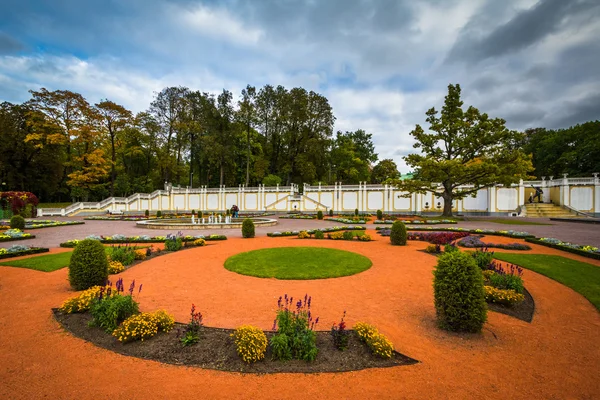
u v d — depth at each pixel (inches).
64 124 1847.9
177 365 169.9
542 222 994.7
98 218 1396.4
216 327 219.0
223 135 2037.4
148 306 265.7
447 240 565.9
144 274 371.6
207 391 148.2
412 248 542.6
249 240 649.6
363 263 419.2
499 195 1445.6
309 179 2126.0
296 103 2025.1
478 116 1219.2
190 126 2078.0
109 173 2289.6
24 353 185.0
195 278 353.7
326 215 1627.7
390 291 306.3
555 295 295.3
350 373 163.0
